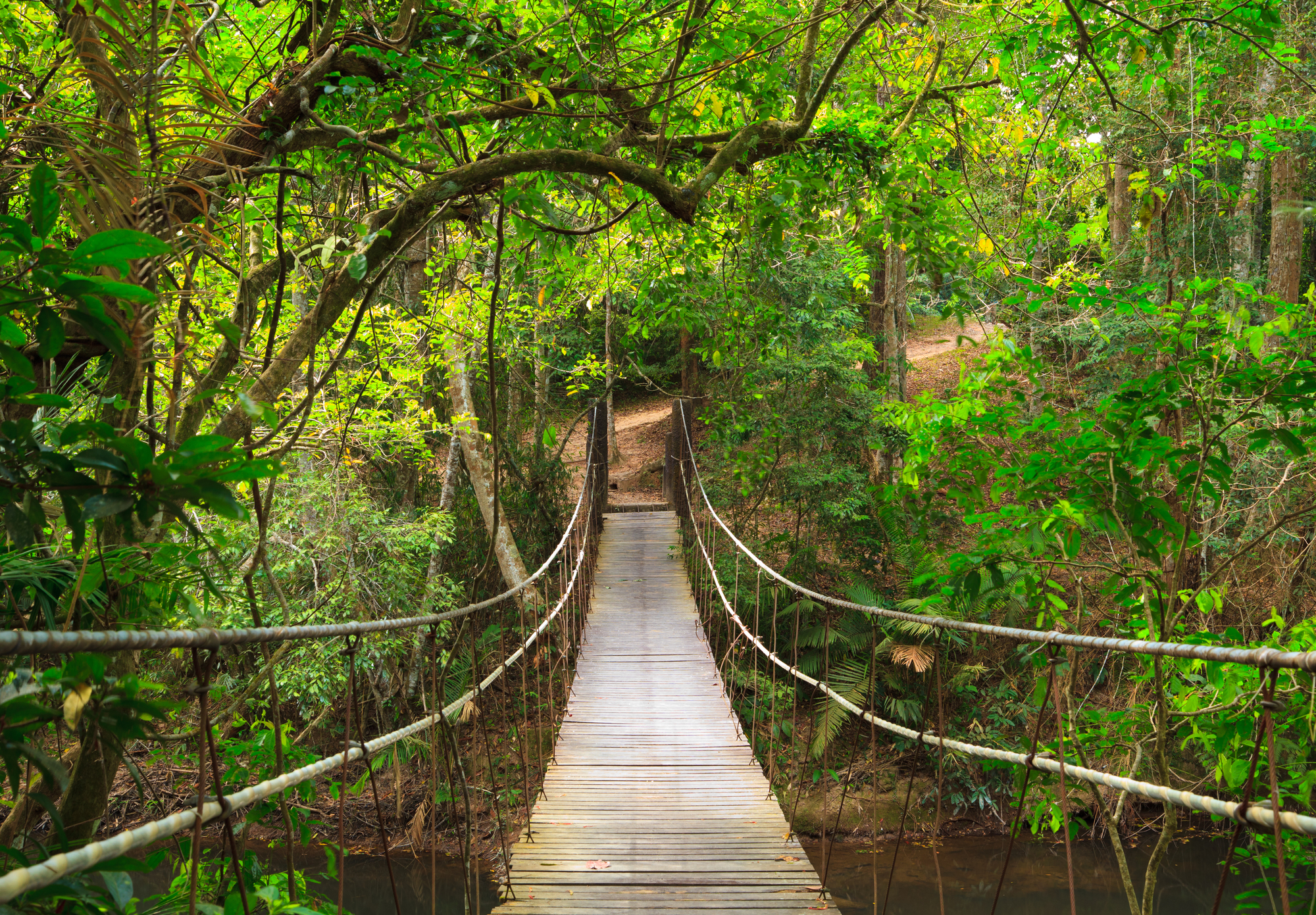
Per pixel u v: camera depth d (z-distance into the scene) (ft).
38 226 3.59
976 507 10.95
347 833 29.17
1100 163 16.78
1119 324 24.90
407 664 30.60
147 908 4.30
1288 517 8.73
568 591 22.70
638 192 11.87
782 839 12.82
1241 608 22.13
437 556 31.89
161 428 7.27
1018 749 30.63
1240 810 4.17
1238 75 20.21
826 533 39.11
